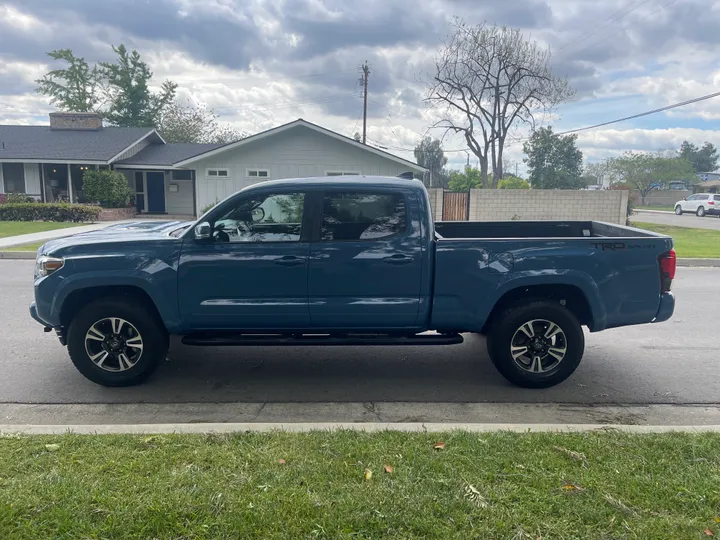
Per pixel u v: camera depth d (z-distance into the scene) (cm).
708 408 479
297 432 379
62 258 488
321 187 493
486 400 495
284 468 327
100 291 509
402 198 495
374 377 553
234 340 505
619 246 498
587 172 7425
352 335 517
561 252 492
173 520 275
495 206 2114
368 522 276
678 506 294
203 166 2248
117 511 281
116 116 4303
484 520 279
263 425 394
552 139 4766
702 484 313
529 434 378
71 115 2888
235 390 514
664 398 501
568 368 512
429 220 496
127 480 311
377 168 2264
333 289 493
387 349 650
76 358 502
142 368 508
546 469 329
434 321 504
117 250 488
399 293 496
